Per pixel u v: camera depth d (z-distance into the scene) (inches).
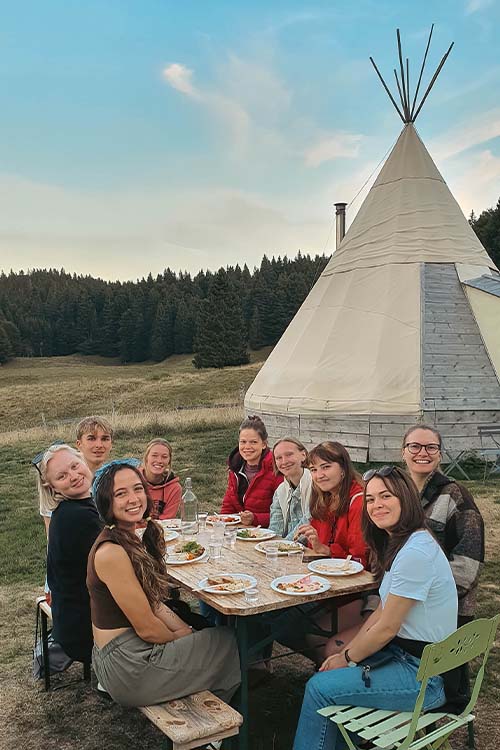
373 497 123.3
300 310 550.3
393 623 115.4
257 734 144.3
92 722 153.3
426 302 474.9
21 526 346.9
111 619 124.0
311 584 134.0
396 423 436.1
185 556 158.2
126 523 130.3
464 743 138.5
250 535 180.9
